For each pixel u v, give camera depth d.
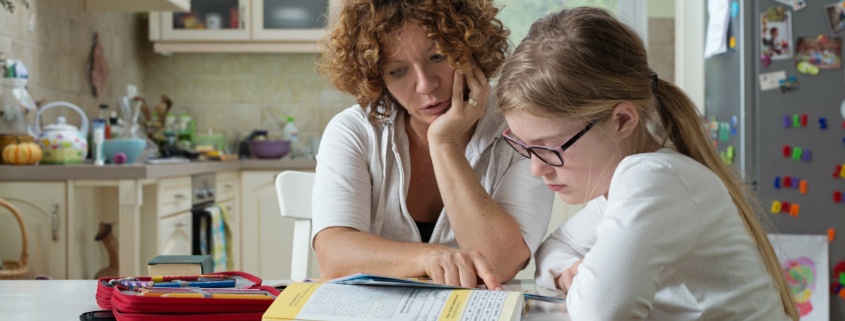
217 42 4.97
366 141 1.79
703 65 4.23
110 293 1.21
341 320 1.04
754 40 3.48
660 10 4.95
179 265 1.44
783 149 3.45
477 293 1.13
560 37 1.24
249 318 1.14
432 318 1.05
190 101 5.33
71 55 4.19
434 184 1.82
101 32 4.58
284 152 4.96
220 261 4.10
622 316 1.06
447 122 1.65
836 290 3.40
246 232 4.65
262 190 4.66
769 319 1.17
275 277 4.64
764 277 1.20
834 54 3.41
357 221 1.69
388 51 1.63
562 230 1.60
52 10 3.97
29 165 3.29
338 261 1.57
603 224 1.12
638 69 1.24
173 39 4.95
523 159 1.72
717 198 1.15
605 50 1.22
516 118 1.25
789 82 3.44
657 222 1.09
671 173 1.13
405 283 1.16
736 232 1.16
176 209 3.74
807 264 3.40
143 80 5.28
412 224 1.78
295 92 5.34
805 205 3.42
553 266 1.50
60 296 1.35
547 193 1.71
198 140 5.05
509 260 1.61
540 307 1.25
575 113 1.20
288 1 4.96
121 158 3.72
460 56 1.60
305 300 1.11
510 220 1.64
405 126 1.80
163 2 4.25
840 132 3.41
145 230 3.51
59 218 3.22
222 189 4.41
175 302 1.12
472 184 1.64
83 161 3.61
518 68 1.25
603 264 1.08
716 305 1.13
